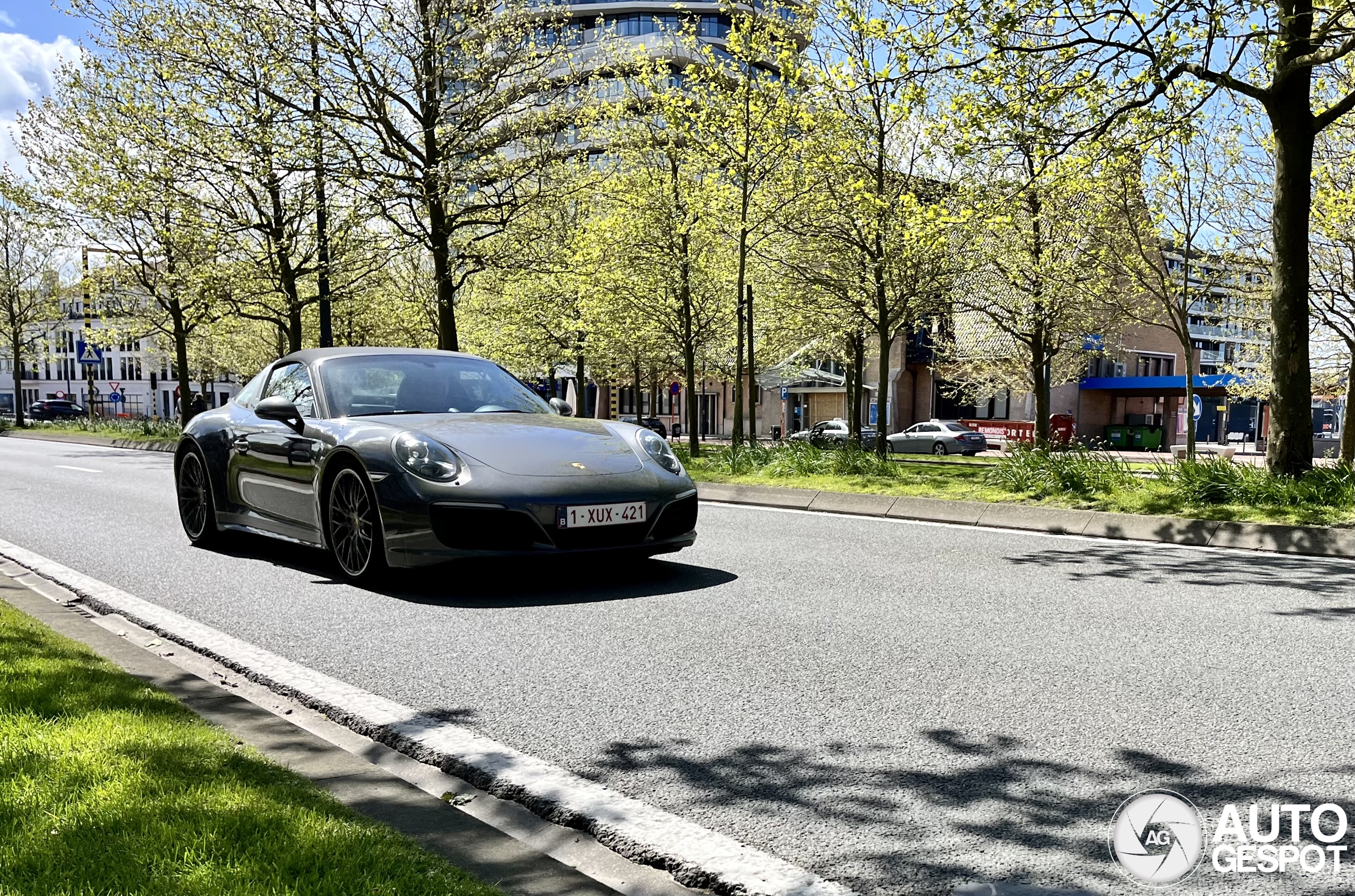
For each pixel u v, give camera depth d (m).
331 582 5.75
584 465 5.44
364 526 5.55
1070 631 4.40
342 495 5.73
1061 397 49.22
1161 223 19.78
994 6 9.48
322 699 3.46
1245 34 8.98
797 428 52.62
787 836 2.36
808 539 7.55
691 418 20.77
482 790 2.71
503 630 4.50
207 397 53.81
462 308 34.94
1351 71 14.62
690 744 3.00
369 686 3.66
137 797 2.26
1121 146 10.24
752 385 19.12
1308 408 8.80
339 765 2.80
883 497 9.62
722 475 13.44
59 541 7.50
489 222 19.00
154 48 17.47
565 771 2.78
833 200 17.39
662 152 21.23
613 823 2.42
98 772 2.40
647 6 54.25
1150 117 9.68
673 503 5.57
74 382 90.81
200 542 7.23
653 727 3.16
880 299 17.77
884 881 2.13
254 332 41.94
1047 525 8.18
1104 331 25.78
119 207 21.03
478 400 6.48
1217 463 8.61
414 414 6.07
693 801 2.58
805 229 18.14
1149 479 9.24
